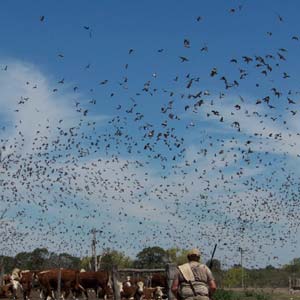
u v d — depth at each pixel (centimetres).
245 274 6725
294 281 7669
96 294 3594
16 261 6500
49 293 3556
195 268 1101
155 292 3769
